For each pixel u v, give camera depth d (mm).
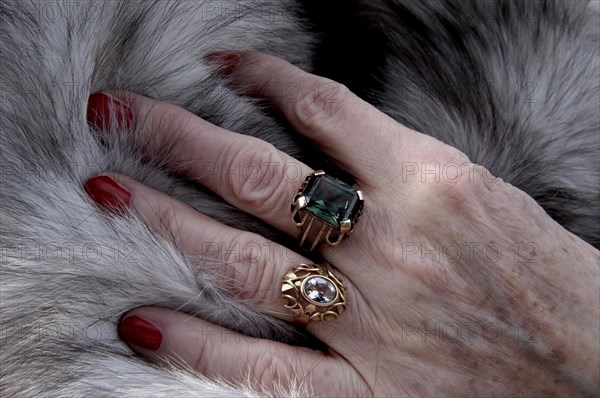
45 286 327
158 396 329
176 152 352
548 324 366
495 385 368
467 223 360
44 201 330
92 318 333
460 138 403
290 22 388
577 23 413
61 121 335
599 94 410
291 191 353
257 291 350
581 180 413
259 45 378
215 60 365
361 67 408
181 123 350
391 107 406
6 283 324
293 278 348
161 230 344
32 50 331
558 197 413
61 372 325
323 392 354
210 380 339
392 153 364
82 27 339
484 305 361
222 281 349
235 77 372
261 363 344
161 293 342
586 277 372
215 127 354
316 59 401
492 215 363
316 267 352
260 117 372
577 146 409
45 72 333
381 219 361
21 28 330
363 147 364
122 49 347
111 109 344
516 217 366
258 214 357
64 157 335
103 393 326
